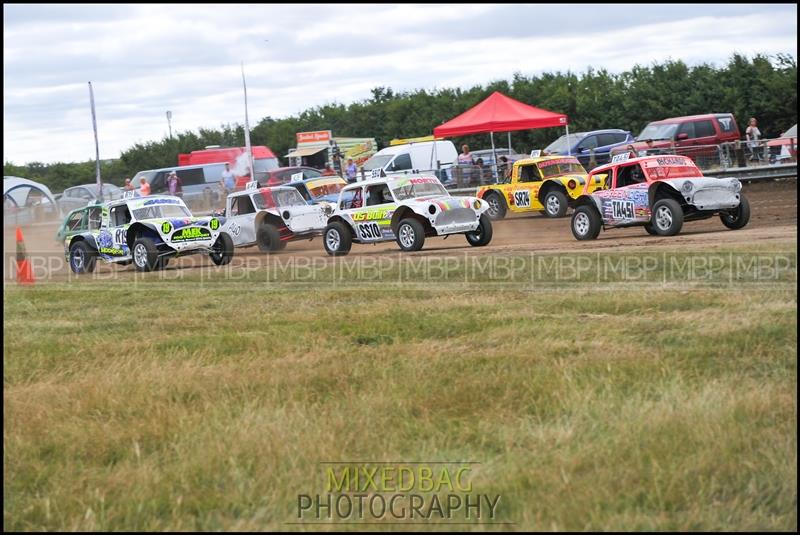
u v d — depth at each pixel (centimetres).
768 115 5428
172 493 890
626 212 2695
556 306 1691
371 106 8138
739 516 787
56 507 873
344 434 1023
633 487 844
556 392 1117
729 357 1244
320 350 1456
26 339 1705
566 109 6431
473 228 2811
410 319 1664
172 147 8375
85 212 3027
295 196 3234
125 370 1379
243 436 1010
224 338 1602
